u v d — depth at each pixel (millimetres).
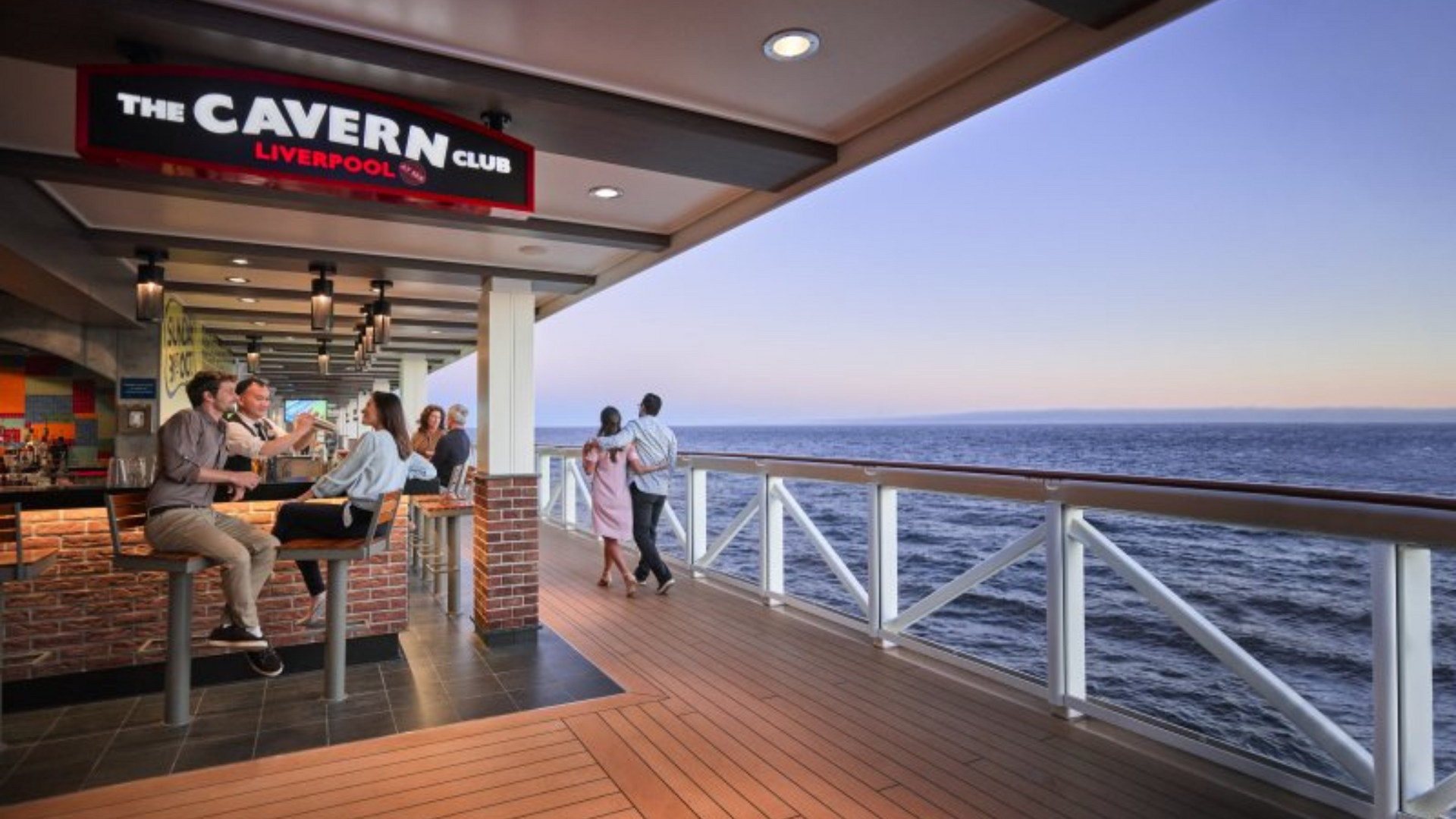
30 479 7340
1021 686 3771
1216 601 7695
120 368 7824
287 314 7996
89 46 2410
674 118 3180
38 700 4016
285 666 4520
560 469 10352
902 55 2830
